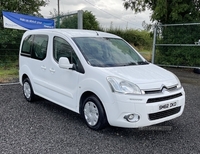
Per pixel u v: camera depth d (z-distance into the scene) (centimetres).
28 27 992
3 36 1050
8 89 689
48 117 448
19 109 498
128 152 315
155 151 319
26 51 566
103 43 462
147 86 340
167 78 382
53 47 470
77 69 405
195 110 510
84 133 373
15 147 322
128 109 330
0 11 1081
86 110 392
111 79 347
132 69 395
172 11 1184
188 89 731
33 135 362
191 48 1109
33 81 529
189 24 988
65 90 432
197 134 380
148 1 1334
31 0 1273
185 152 319
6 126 398
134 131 386
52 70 463
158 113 344
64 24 1052
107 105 348
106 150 318
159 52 1187
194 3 1198
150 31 1324
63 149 318
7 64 1125
